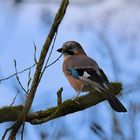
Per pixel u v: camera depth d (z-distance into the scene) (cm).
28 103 661
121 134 795
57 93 808
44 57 671
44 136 843
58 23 669
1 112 742
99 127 845
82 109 955
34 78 666
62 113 930
